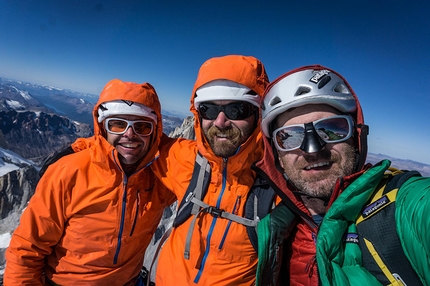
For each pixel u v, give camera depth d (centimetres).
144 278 101
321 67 49
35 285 78
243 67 64
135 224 79
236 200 62
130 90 76
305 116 48
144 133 76
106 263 78
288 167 50
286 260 53
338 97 45
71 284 79
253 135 65
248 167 63
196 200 64
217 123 63
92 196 74
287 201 52
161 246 73
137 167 77
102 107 77
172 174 75
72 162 75
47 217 73
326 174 46
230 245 59
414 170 40
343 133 46
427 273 32
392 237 37
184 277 62
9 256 75
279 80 52
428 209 32
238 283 59
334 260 39
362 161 45
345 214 41
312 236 49
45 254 78
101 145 74
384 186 41
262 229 50
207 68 66
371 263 38
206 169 67
